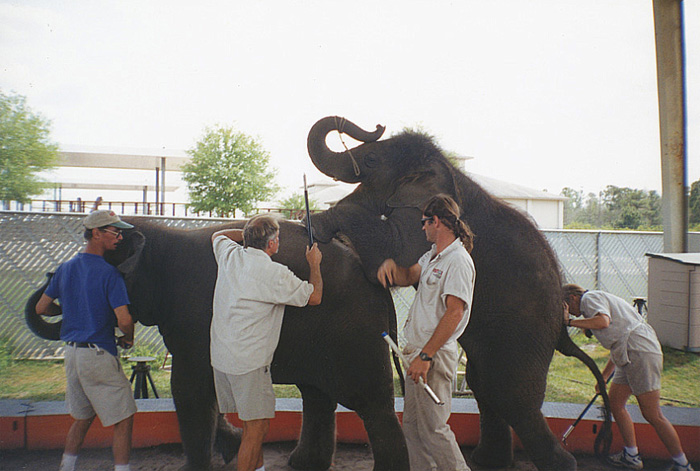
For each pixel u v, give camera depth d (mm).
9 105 9930
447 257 2838
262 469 3174
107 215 3252
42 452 3918
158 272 3391
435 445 2920
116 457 3318
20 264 7027
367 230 3514
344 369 3258
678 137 7836
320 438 3705
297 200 12266
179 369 3352
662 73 7855
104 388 3221
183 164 12695
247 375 2863
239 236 3320
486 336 3344
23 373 6254
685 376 6234
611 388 3807
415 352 2963
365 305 3291
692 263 7195
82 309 3195
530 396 3301
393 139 3764
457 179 3568
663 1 7641
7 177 10070
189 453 3400
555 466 3254
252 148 12750
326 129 3764
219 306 2961
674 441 3568
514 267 3330
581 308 3607
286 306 3191
